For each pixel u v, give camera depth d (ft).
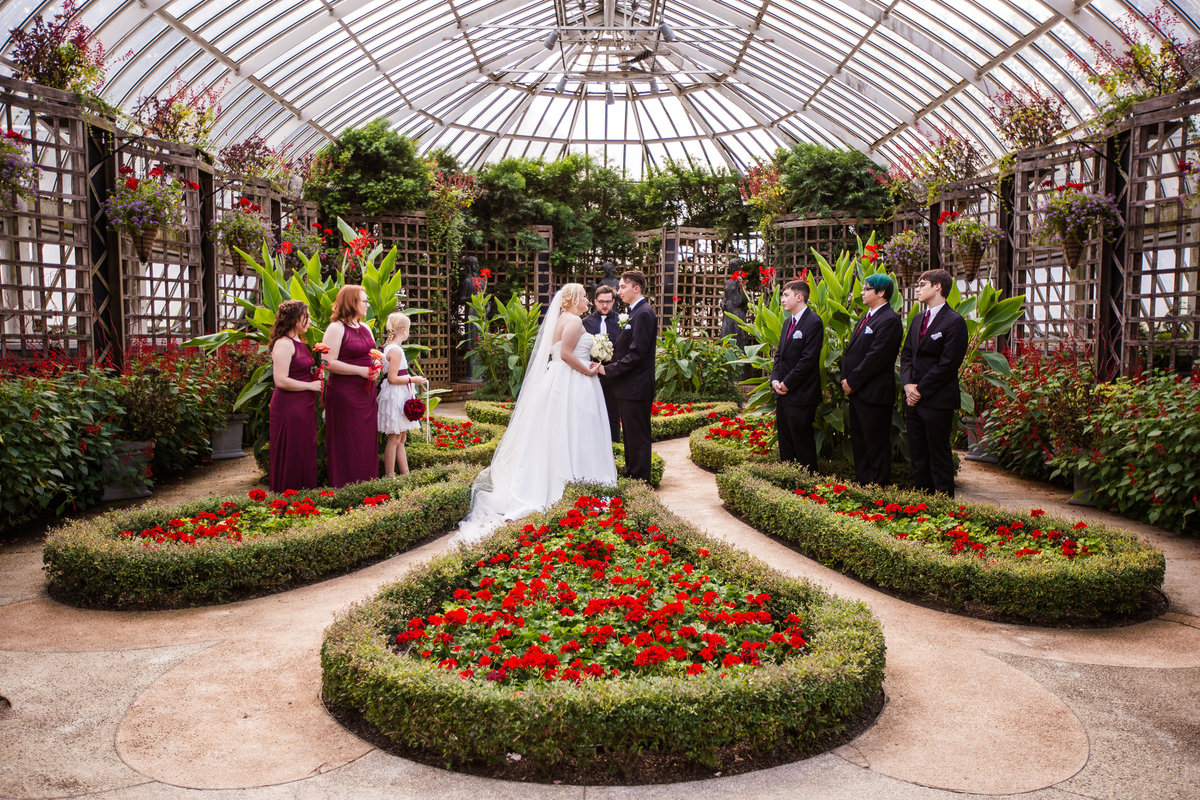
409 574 11.28
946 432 17.29
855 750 8.15
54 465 17.22
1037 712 8.96
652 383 19.65
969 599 12.17
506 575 11.83
